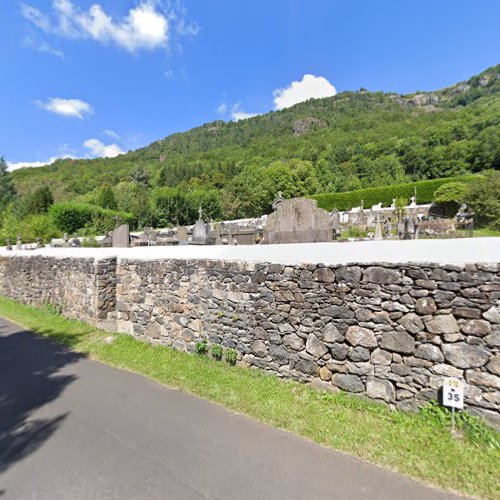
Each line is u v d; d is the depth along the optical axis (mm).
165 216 33562
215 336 4188
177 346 4660
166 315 4867
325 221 6523
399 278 2742
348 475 2090
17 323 6676
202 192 38750
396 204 23922
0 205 34469
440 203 21500
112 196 34938
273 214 7180
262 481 2051
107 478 2104
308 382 3287
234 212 37344
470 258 2455
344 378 3029
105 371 4043
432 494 1906
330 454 2316
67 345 5125
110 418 2887
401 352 2719
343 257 3100
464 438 2338
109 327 5770
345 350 3029
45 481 2078
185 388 3480
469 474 2031
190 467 2201
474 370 2395
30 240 18297
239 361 3916
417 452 2258
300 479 2064
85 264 6270
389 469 2133
